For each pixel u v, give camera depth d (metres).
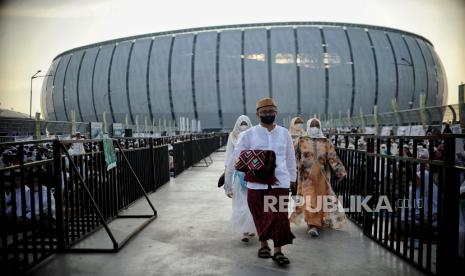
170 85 106.00
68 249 4.51
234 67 102.19
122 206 6.84
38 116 13.77
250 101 102.31
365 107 103.50
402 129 12.30
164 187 10.16
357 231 5.52
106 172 5.96
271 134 4.29
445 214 3.43
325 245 4.79
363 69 102.50
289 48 101.12
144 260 4.21
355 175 6.19
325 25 105.81
